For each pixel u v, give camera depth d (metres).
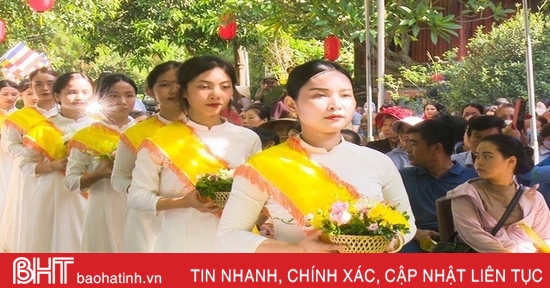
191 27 23.75
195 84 5.71
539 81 12.46
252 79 24.98
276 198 4.39
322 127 4.36
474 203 5.44
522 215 5.45
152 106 19.12
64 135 8.32
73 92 8.46
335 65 4.41
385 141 8.40
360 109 15.33
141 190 5.80
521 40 12.50
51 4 11.55
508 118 9.27
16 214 9.61
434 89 12.27
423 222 6.30
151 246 6.68
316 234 4.19
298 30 11.11
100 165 7.60
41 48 21.53
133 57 24.70
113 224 7.70
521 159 5.47
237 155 5.85
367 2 9.88
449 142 6.39
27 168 8.49
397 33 10.62
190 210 5.72
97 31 23.83
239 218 4.46
